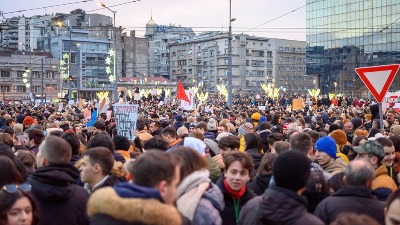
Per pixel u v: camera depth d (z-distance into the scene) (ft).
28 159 22.48
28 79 291.99
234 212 15.97
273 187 12.84
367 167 14.48
